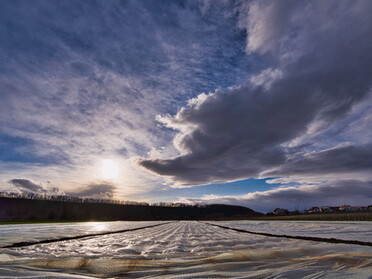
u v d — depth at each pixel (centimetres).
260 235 1808
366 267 519
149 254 858
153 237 1686
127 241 1383
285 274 494
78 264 602
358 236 1526
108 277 511
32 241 1327
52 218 11981
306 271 509
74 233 1988
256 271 529
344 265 547
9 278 479
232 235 1833
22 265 595
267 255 696
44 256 800
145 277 505
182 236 1764
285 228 2678
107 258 724
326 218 6431
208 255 802
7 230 2383
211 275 504
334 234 1716
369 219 5169
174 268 572
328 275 474
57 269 564
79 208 15088
